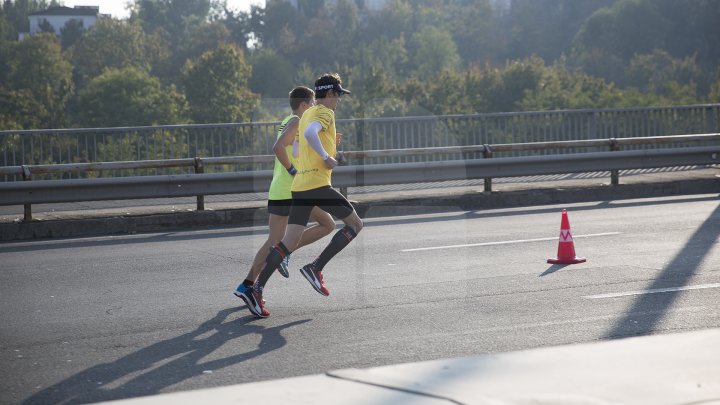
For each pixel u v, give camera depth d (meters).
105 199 27.83
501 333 13.20
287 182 14.70
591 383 9.98
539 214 28.16
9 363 12.23
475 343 12.69
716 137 34.81
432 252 15.21
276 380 10.47
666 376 10.17
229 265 20.08
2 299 16.69
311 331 13.61
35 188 26.84
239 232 26.06
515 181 34.53
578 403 9.34
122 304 16.06
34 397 10.73
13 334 13.93
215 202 30.77
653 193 33.03
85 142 34.06
